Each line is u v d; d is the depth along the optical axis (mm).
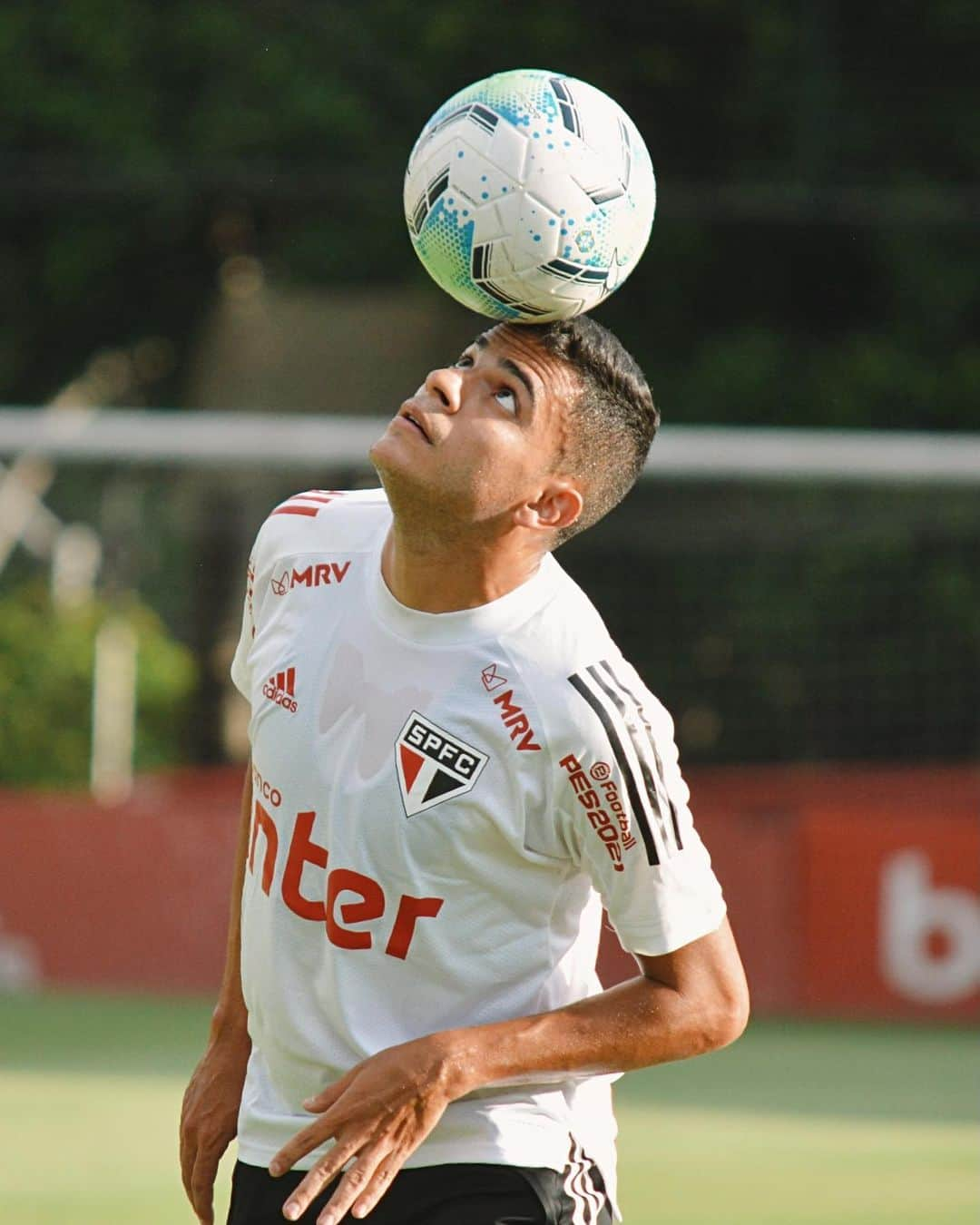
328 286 67062
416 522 11164
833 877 40125
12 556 56938
